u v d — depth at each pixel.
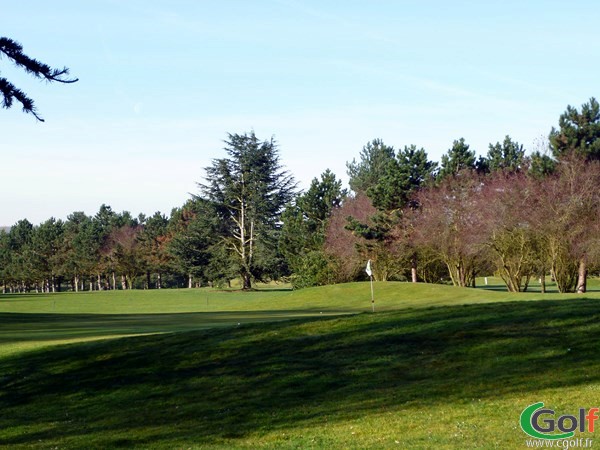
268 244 80.50
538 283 88.81
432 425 11.16
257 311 41.12
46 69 12.95
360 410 12.33
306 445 10.79
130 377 16.02
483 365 14.02
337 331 17.53
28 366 17.67
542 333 15.49
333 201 77.38
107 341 19.44
